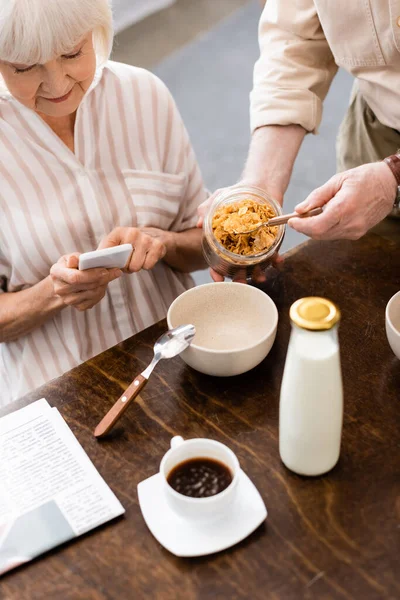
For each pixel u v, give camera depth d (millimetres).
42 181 1289
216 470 851
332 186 1188
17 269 1327
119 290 1361
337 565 799
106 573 812
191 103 3570
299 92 1401
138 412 1001
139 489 885
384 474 894
